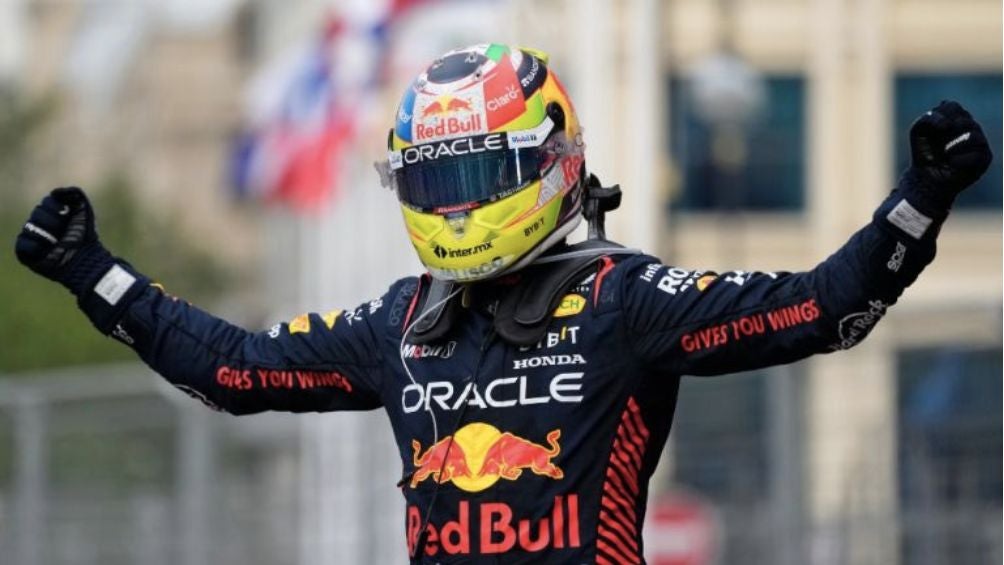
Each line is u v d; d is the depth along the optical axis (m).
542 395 14.17
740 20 76.06
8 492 43.44
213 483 42.56
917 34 75.94
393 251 62.12
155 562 42.56
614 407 14.16
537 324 14.30
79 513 43.06
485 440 14.22
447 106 14.55
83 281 15.75
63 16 189.88
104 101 121.38
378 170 15.18
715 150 75.81
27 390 43.78
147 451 43.03
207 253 119.62
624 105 48.97
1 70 143.12
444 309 14.70
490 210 14.44
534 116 14.56
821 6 76.44
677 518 34.94
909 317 32.94
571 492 14.02
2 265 79.94
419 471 14.46
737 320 13.88
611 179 39.44
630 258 14.56
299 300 103.12
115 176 101.62
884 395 33.16
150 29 132.50
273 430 42.69
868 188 76.62
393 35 63.41
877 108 76.44
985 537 32.06
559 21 43.94
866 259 13.49
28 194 95.56
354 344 15.18
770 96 76.69
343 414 41.72
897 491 33.00
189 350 15.59
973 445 32.25
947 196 13.39
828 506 33.72
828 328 13.63
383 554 40.59
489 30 59.34
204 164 172.25
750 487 34.53
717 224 76.19
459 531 14.17
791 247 76.62
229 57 173.12
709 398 34.94
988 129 75.56
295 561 42.06
